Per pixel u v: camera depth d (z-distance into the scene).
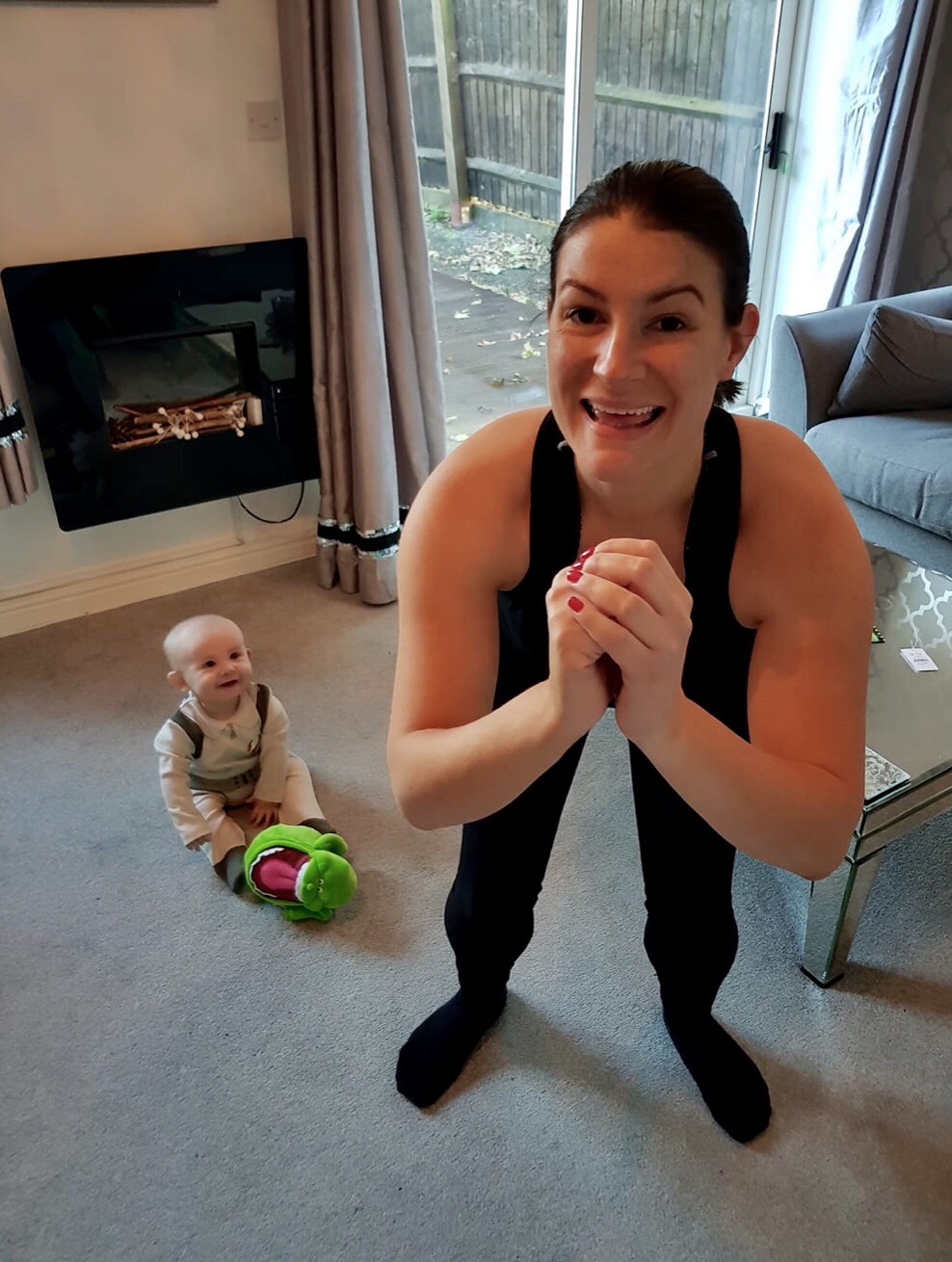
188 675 1.74
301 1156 1.32
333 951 1.62
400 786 0.89
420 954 1.62
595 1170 1.30
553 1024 1.49
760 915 1.68
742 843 0.85
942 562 2.38
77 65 2.07
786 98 3.31
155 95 2.17
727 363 0.78
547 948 1.62
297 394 2.48
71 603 2.52
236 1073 1.43
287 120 2.30
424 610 0.89
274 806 1.86
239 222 2.38
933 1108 1.37
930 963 1.59
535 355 3.69
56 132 2.11
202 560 2.67
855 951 1.61
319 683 2.28
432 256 3.86
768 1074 1.42
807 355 2.61
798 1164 1.31
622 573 0.69
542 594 0.92
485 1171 1.30
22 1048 1.46
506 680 1.07
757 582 0.86
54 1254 1.22
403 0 3.39
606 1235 1.23
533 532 0.89
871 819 1.38
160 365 2.30
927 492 2.31
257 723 1.81
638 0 3.00
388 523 2.50
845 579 0.83
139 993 1.55
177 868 1.78
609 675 0.76
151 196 2.26
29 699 2.23
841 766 0.85
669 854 1.16
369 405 2.38
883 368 2.53
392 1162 1.31
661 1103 1.38
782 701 0.85
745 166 3.52
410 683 0.90
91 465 2.30
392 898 1.72
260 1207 1.27
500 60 3.37
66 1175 1.30
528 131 3.41
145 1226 1.25
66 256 2.21
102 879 1.76
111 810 1.92
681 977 1.31
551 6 3.11
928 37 2.91
